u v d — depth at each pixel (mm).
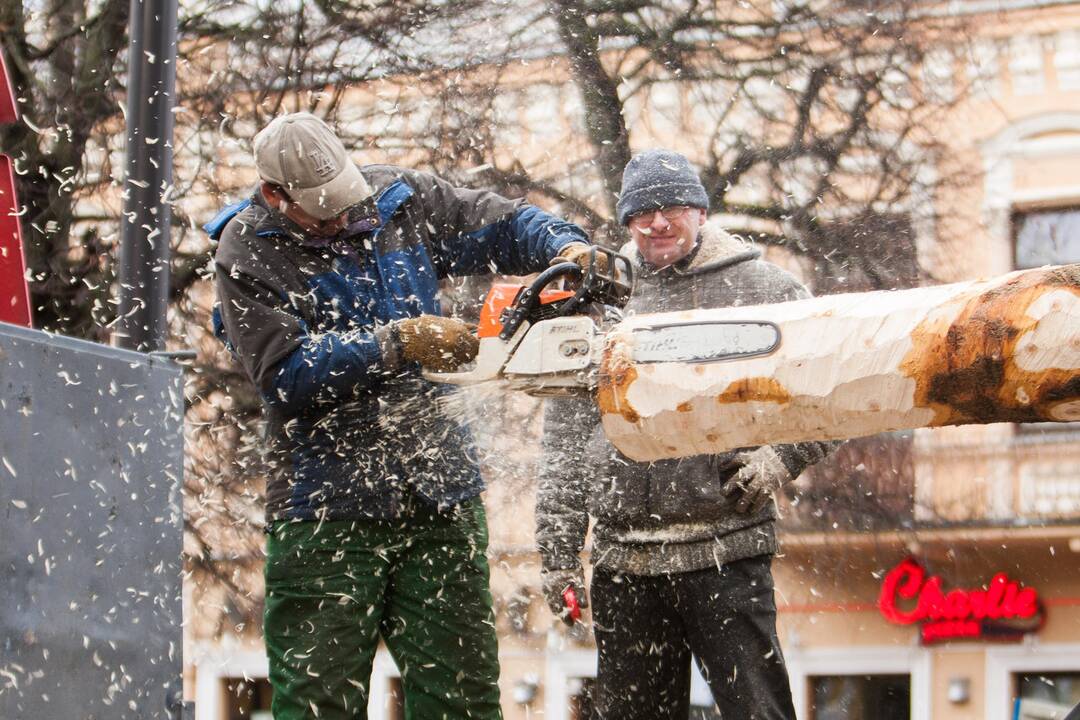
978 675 13672
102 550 3266
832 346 3080
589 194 12023
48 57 10734
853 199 12484
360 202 3887
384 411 3986
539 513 4840
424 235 4176
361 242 4051
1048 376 2896
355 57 11586
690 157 12523
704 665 4418
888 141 12852
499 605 12727
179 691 3504
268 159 3830
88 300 10445
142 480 3418
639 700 4586
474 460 4121
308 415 3998
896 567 13625
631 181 4500
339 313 3996
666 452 3309
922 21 13141
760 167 12297
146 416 3449
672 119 12625
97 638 3230
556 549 4797
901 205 12781
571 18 11883
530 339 3395
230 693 12969
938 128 13367
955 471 14094
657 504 4371
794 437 3201
